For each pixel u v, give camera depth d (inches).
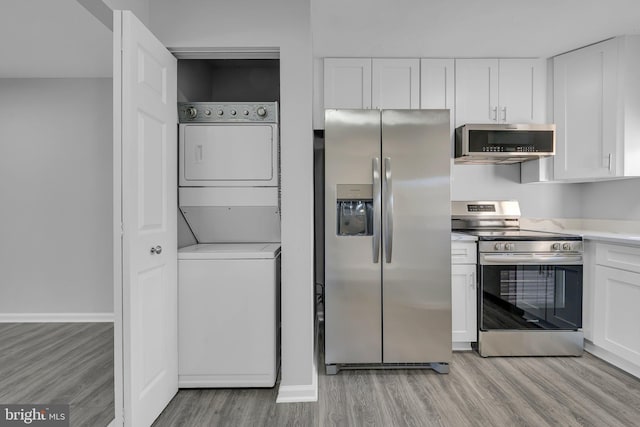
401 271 94.1
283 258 81.6
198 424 71.5
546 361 100.2
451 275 99.1
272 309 84.0
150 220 70.0
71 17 94.4
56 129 136.6
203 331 84.0
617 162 105.3
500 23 96.8
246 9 80.9
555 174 118.9
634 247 87.3
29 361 102.1
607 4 87.3
